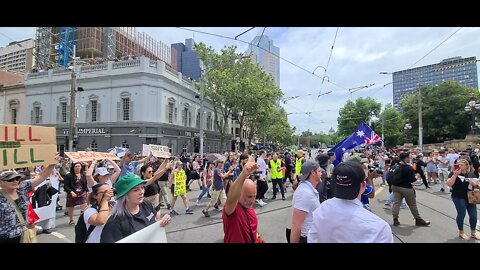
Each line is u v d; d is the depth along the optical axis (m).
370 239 2.03
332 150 9.42
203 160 18.06
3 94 37.44
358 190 2.19
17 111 36.56
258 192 10.02
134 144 30.19
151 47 53.38
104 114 31.72
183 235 6.65
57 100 34.19
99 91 32.03
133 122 30.19
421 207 9.38
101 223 3.23
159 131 30.89
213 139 46.59
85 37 42.59
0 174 3.54
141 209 3.13
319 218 2.29
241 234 2.97
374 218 2.13
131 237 2.64
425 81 31.77
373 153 24.33
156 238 2.77
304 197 3.13
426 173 15.64
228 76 34.78
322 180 4.58
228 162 11.23
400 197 7.23
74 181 7.77
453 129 48.16
